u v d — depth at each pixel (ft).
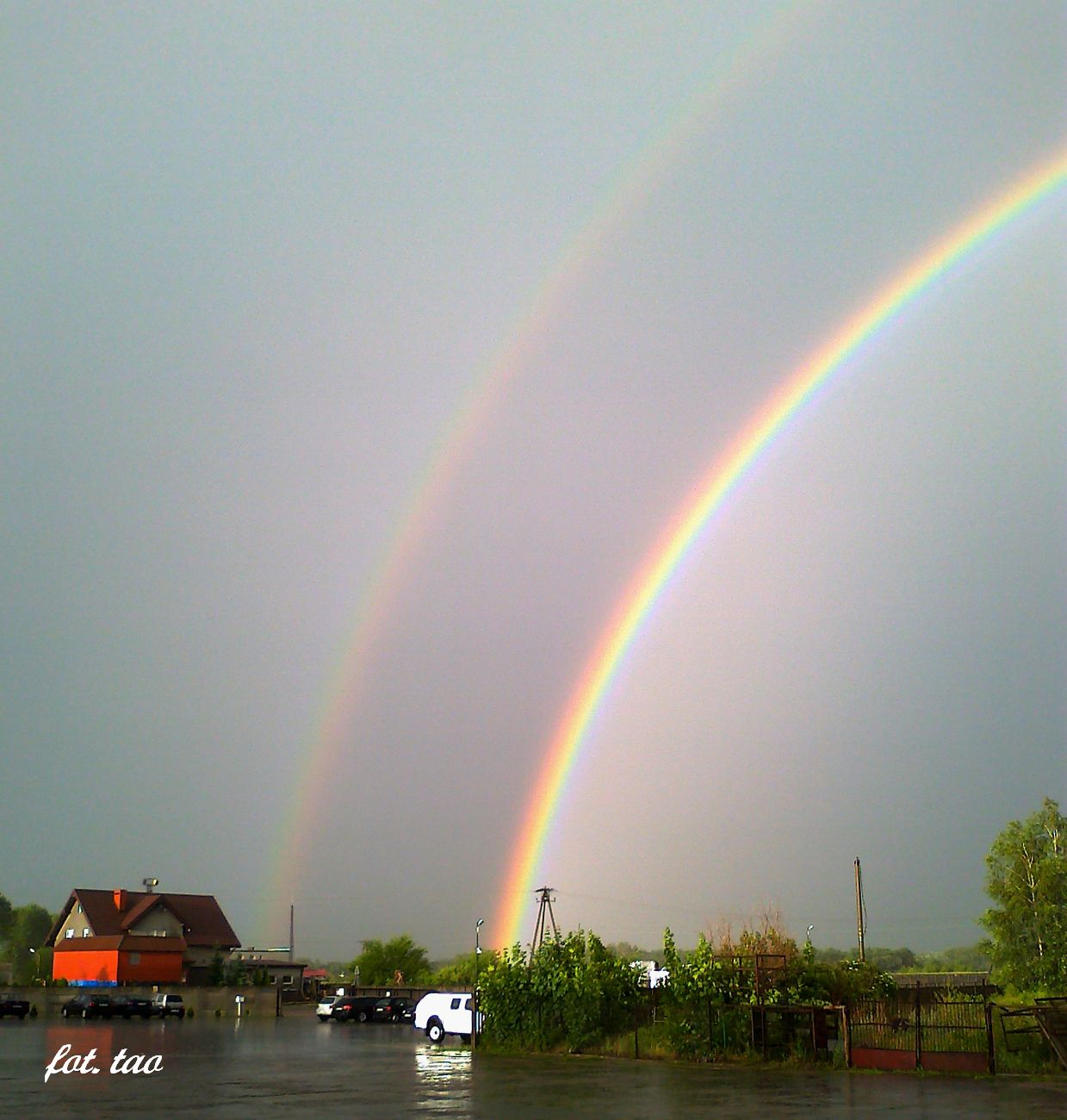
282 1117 67.15
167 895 351.87
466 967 300.40
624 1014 118.42
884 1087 82.79
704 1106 71.92
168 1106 73.36
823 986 115.65
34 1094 81.76
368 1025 213.25
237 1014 252.62
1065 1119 64.28
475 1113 69.00
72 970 311.06
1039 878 206.39
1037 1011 96.99
